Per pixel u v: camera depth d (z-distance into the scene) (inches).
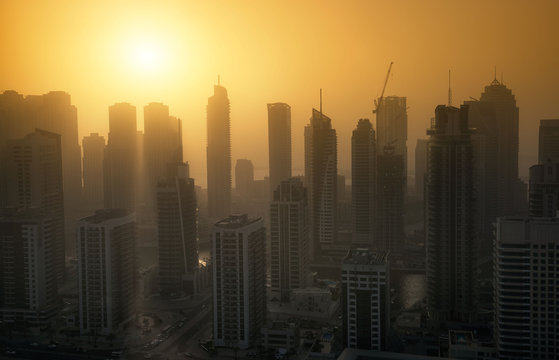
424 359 6717.5
